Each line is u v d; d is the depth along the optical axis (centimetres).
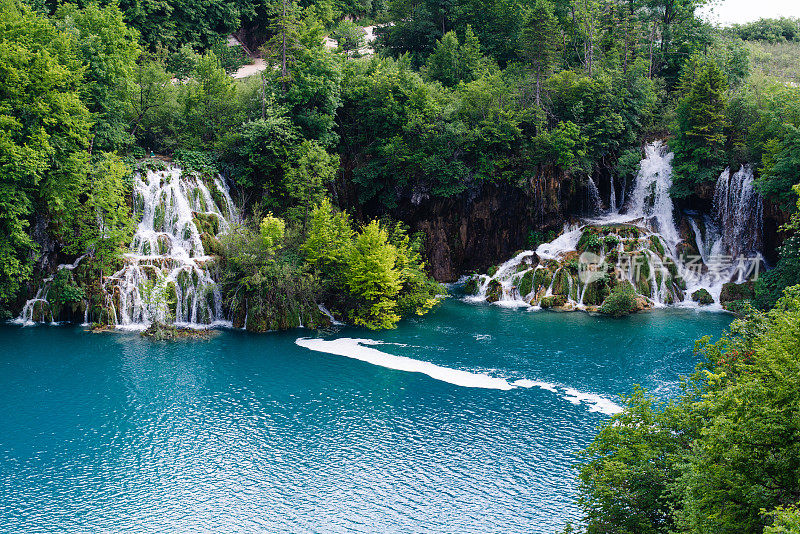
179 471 3972
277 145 7806
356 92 8744
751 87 9062
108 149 7519
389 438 4400
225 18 12356
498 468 4009
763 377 2452
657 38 10994
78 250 6794
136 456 4138
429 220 8756
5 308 6744
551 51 8875
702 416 2777
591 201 8856
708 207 8362
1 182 6203
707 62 9331
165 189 7312
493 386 5269
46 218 6750
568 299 7681
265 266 6838
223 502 3659
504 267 8306
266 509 3594
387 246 6956
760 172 7669
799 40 13862
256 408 4859
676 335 6488
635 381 5338
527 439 4369
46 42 6906
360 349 6188
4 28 6650
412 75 8819
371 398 5047
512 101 8844
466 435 4438
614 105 8881
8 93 6369
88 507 3584
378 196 8750
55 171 6538
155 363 5712
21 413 4684
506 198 8662
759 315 3297
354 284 6894
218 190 7769
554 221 8656
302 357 5950
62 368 5519
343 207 8788
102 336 6350
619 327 6800
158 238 7075
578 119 8669
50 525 3419
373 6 16025
